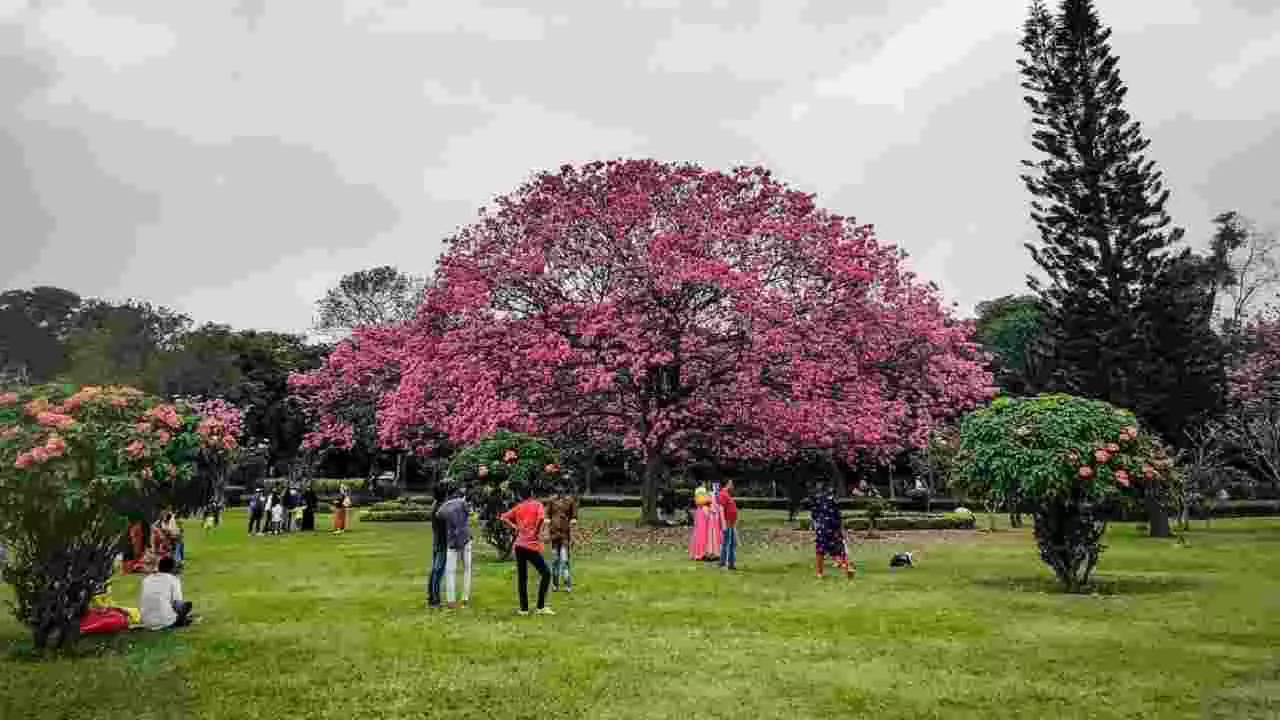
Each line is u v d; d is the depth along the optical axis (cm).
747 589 1382
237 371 4981
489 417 2188
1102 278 2909
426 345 2573
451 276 2475
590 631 1027
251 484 5128
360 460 6041
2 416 921
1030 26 3039
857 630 1030
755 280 2327
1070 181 2938
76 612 954
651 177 2528
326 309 6328
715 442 2761
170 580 1074
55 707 724
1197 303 2959
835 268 2444
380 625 1075
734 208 2573
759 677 800
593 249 2541
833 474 4247
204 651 927
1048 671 822
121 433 926
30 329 4388
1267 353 3359
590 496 4766
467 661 871
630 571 1634
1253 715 680
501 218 2602
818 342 2414
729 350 2502
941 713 689
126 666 861
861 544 2359
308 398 5053
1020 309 5175
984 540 2489
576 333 2392
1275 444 3067
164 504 1002
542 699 731
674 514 3198
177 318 5269
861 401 2534
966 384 2962
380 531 3042
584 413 2592
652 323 2400
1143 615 1126
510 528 1827
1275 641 959
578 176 2606
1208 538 2466
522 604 1160
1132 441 1329
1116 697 731
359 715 695
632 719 674
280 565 1842
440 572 1240
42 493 891
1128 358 2833
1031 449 1327
